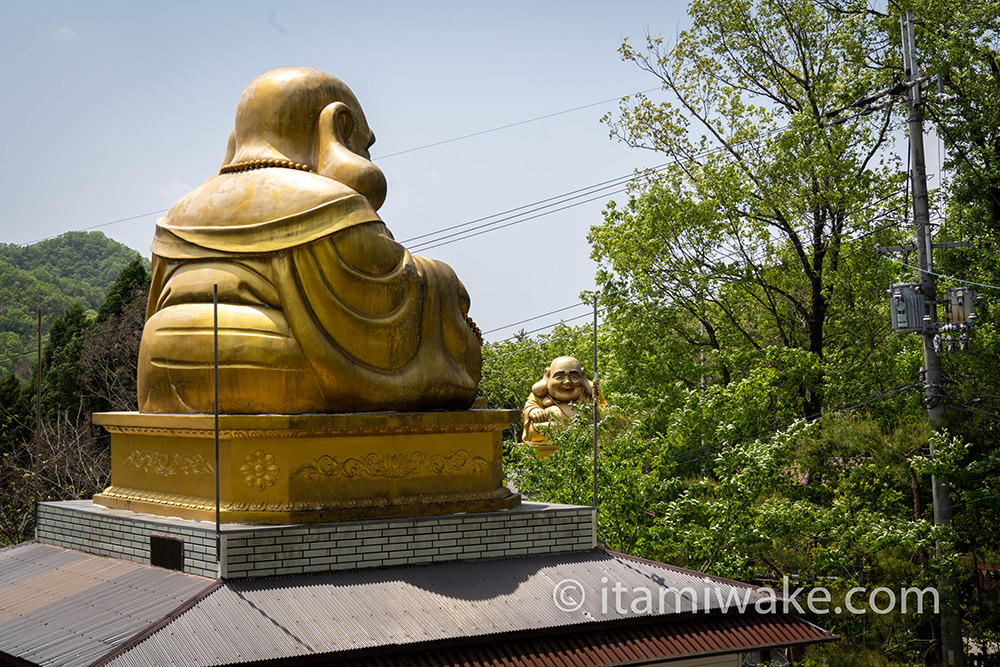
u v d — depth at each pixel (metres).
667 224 31.55
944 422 24.06
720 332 34.03
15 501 30.70
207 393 14.84
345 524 14.10
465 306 17.11
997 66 29.67
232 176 16.23
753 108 32.91
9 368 68.31
